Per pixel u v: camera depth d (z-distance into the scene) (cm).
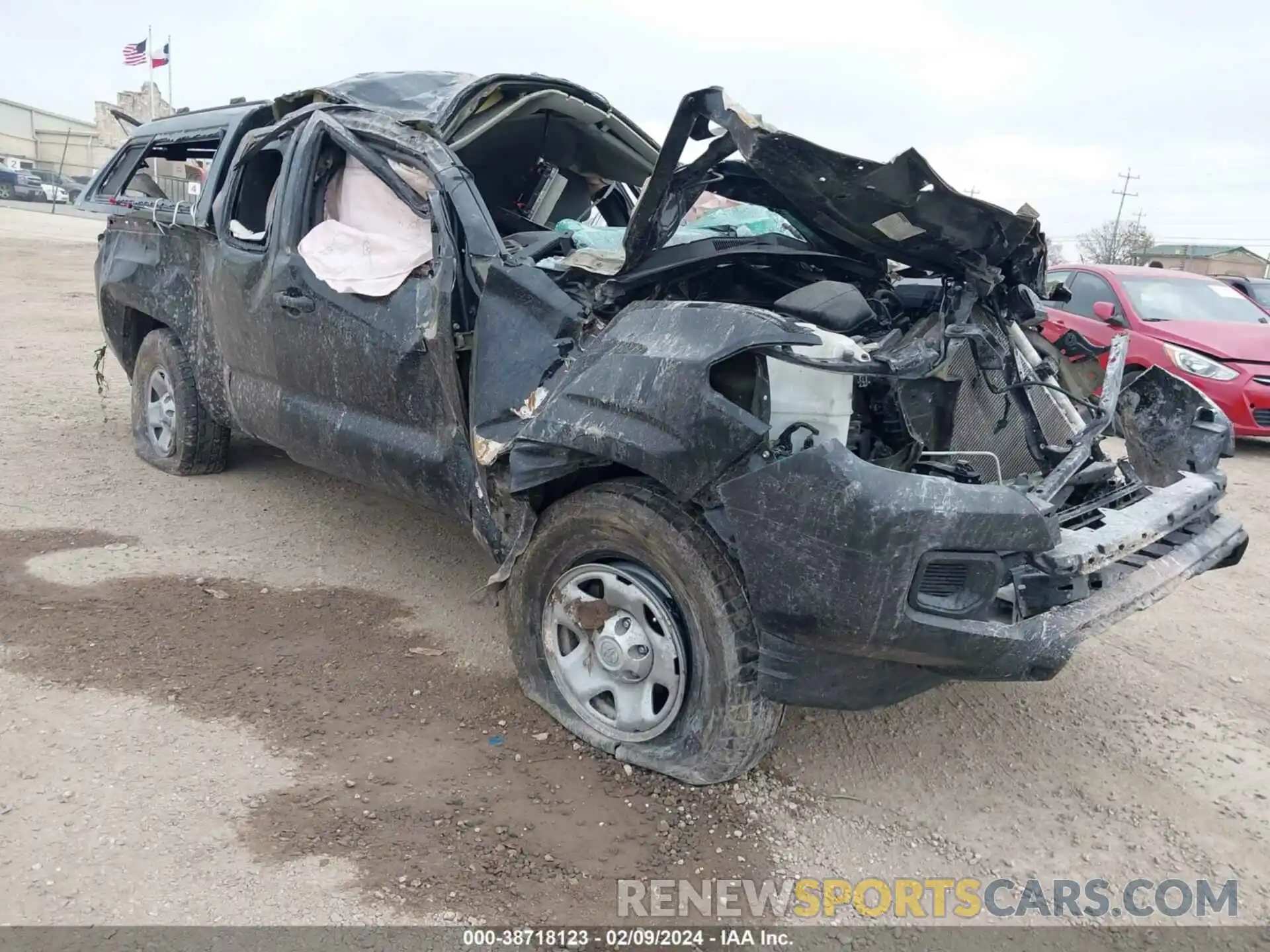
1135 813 304
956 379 349
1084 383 409
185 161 630
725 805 294
